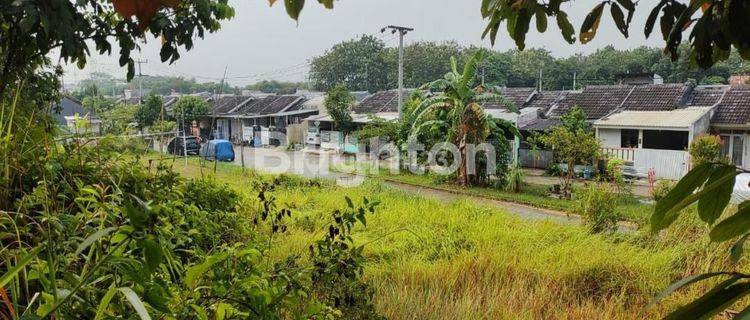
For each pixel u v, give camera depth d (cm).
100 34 318
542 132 2016
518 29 156
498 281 501
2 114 226
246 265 200
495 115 2088
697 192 90
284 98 3503
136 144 400
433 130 1641
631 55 4038
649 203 1225
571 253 595
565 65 4244
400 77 2112
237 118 3331
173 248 204
